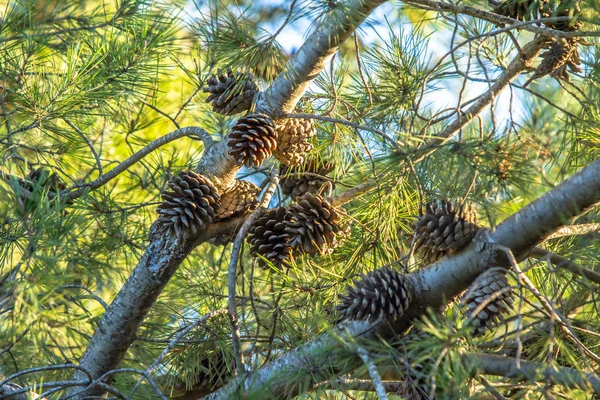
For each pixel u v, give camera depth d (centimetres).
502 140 211
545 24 224
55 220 216
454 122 226
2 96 237
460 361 200
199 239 231
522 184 212
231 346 237
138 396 236
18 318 210
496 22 220
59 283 209
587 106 232
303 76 223
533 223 209
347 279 234
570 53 226
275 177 235
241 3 239
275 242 227
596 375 207
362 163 231
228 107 228
